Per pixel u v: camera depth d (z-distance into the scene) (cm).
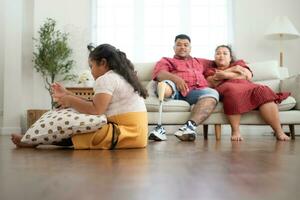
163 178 88
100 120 184
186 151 177
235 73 326
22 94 460
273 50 478
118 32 500
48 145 214
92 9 493
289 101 312
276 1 480
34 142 191
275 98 300
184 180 85
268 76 373
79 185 78
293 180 85
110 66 202
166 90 308
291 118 312
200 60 362
